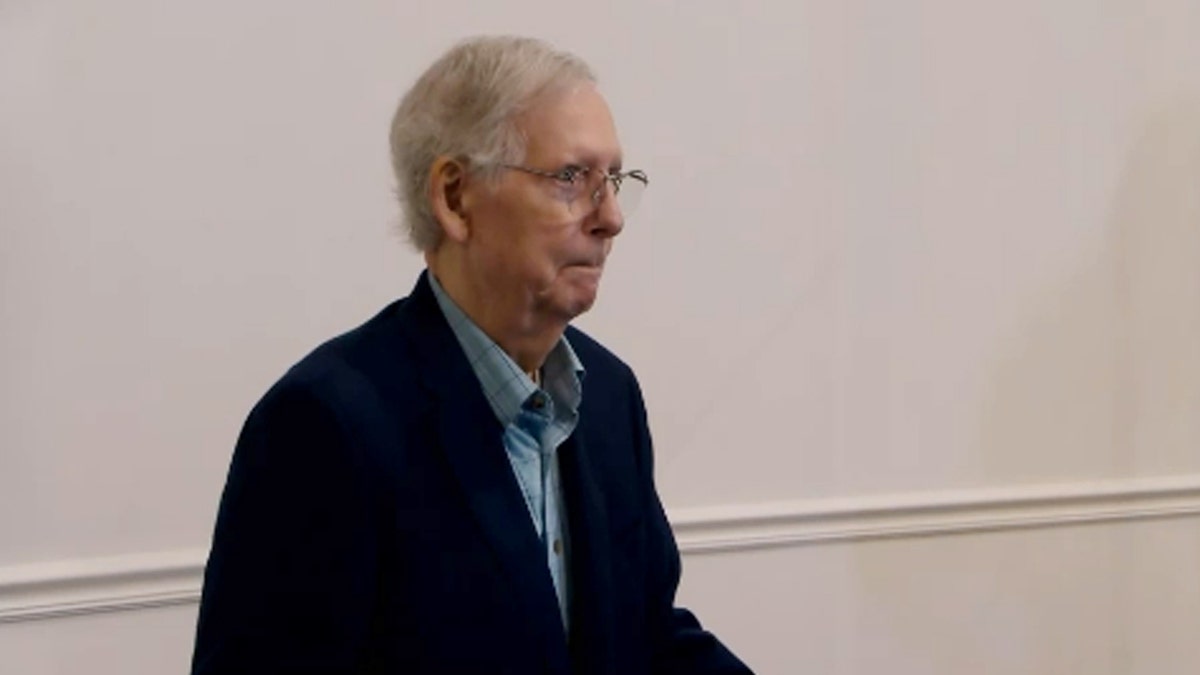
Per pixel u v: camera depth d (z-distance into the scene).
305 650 1.33
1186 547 3.78
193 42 2.68
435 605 1.35
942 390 3.46
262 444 1.36
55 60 2.57
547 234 1.36
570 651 1.47
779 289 3.26
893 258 3.38
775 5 3.21
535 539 1.42
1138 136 3.62
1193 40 3.66
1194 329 3.74
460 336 1.46
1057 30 3.52
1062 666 3.68
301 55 2.77
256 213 2.75
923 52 3.37
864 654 3.43
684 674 1.69
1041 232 3.54
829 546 3.37
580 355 1.65
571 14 3.01
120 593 2.65
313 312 2.81
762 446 3.27
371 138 2.84
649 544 1.63
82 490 2.63
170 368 2.69
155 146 2.66
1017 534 3.60
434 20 2.88
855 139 3.31
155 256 2.67
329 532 1.33
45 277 2.59
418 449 1.39
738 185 3.20
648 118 3.09
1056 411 3.60
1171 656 3.79
